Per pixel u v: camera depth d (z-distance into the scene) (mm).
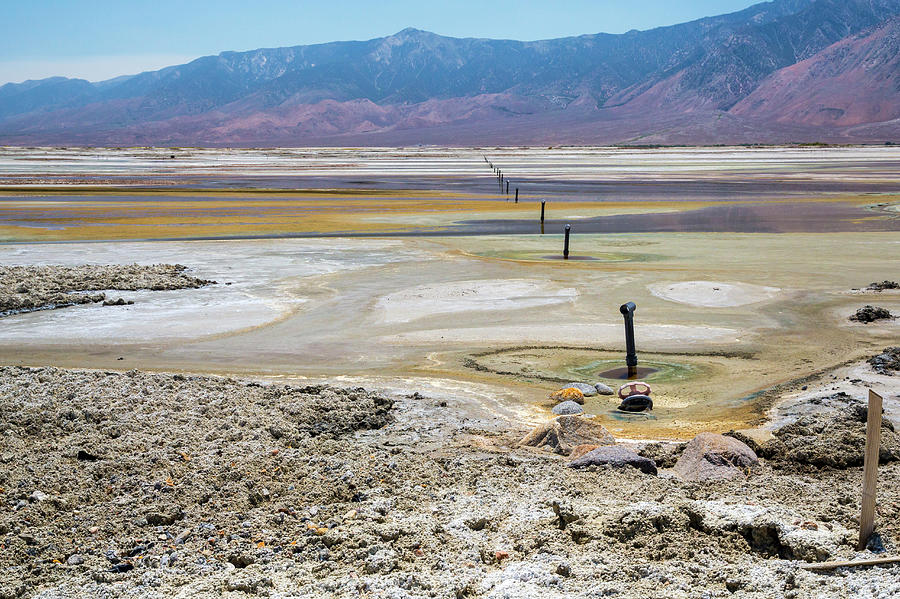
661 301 21344
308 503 8859
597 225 41500
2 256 30719
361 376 14961
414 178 89500
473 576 6961
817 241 34094
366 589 6664
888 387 13648
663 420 12383
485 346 17000
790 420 12078
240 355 16547
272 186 75812
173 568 7297
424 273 26062
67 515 8469
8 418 11586
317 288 23672
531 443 11102
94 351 16938
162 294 22953
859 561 6809
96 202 57250
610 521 7805
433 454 10672
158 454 10070
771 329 18312
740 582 6613
